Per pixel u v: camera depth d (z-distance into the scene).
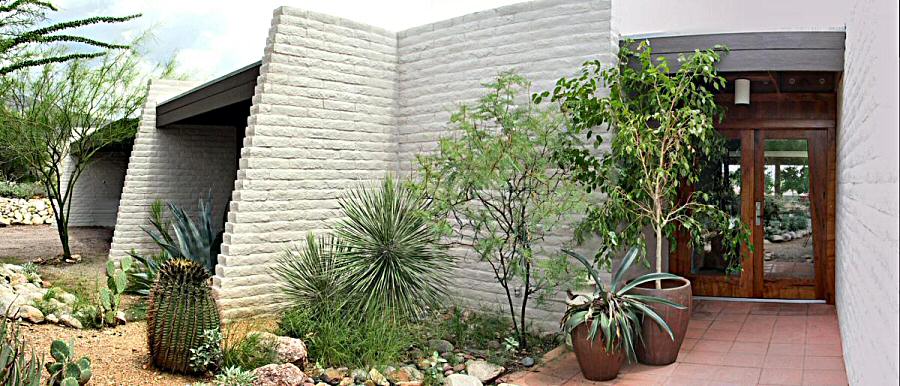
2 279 7.13
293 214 6.32
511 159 5.01
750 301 7.13
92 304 6.12
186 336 4.30
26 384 3.16
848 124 5.04
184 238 7.41
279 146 6.22
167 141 10.42
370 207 5.80
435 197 5.31
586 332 4.47
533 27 6.00
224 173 10.98
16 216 16.64
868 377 3.24
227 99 7.60
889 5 2.66
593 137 5.63
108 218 16.30
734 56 5.62
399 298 5.34
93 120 10.58
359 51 6.81
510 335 5.55
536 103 5.32
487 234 6.22
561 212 5.01
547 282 5.59
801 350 5.24
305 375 4.42
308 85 6.42
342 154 6.68
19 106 10.05
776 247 7.09
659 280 5.03
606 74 5.22
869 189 3.45
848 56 5.04
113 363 4.48
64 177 16.06
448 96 6.62
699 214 7.14
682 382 4.48
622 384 4.46
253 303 6.05
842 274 5.55
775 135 7.02
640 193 5.08
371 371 4.47
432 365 4.62
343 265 5.45
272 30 6.32
